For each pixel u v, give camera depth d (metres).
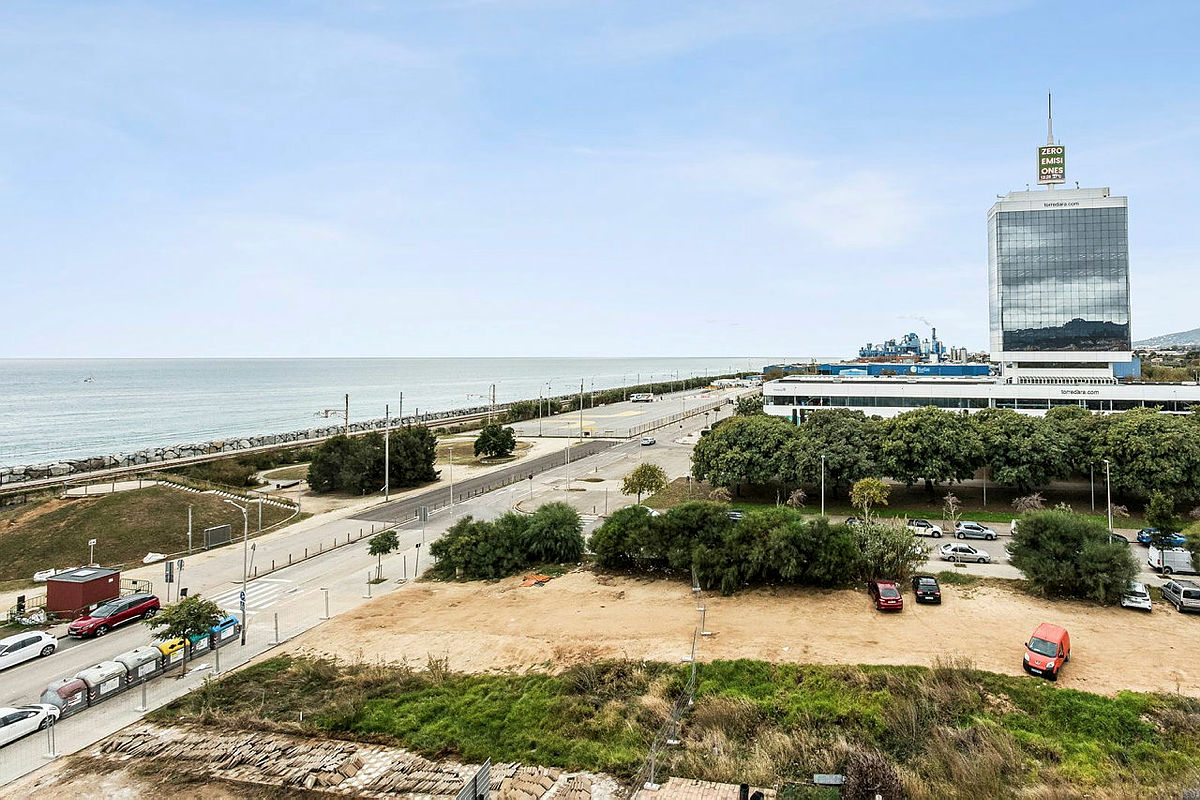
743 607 43.88
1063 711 30.39
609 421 163.25
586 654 37.72
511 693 33.81
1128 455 63.50
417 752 29.14
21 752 28.75
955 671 33.22
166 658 36.50
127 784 26.56
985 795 25.03
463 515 72.25
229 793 26.03
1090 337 114.38
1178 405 89.44
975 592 45.56
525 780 26.58
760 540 47.16
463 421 167.50
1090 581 42.53
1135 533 59.78
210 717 31.52
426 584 50.94
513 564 52.97
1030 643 34.47
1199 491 61.03
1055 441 67.00
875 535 48.06
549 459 108.44
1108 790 25.27
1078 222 114.88
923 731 29.62
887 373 163.12
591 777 27.23
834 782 25.41
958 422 71.44
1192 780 25.52
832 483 70.00
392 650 39.03
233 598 47.94
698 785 26.11
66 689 32.03
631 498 78.94
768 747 28.91
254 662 37.78
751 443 74.88
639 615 43.09
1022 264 117.12
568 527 55.28
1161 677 33.12
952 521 63.81
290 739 30.05
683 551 49.12
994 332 122.19
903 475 69.50
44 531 60.38
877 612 42.38
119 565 56.31
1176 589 42.41
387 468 81.81
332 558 57.88
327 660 37.91
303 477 99.19
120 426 186.62
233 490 84.50
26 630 41.75
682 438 130.38
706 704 32.16
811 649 37.12
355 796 25.89
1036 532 45.59
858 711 31.03
